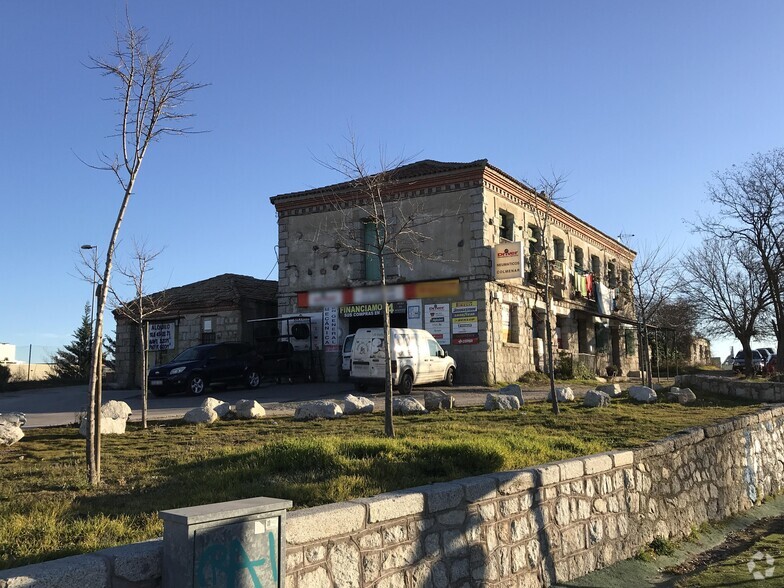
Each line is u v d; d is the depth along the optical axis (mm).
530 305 25672
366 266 24719
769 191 26266
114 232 6914
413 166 24609
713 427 10023
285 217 25953
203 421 11602
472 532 5531
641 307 23109
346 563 4496
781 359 26688
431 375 20188
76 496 5832
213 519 3404
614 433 10227
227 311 27391
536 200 16359
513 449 7773
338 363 24484
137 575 3451
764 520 10125
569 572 6543
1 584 3008
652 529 7918
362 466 6469
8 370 34219
